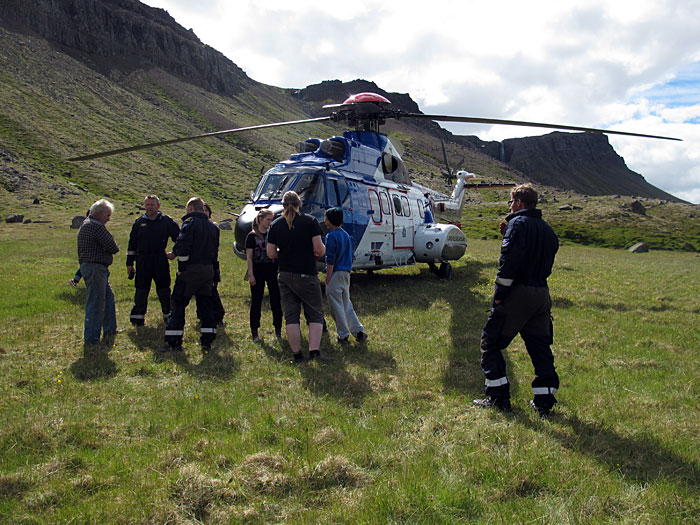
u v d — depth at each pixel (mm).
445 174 19562
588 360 6438
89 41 172125
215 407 4582
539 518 2789
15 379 5359
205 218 6691
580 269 19234
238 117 183125
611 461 3596
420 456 3605
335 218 7043
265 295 10820
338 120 12797
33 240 28375
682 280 16344
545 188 178250
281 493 3150
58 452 3684
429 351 6711
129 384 5320
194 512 2938
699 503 2998
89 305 6816
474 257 22172
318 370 5832
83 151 100000
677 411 4652
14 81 121250
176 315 6598
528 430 4094
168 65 194375
